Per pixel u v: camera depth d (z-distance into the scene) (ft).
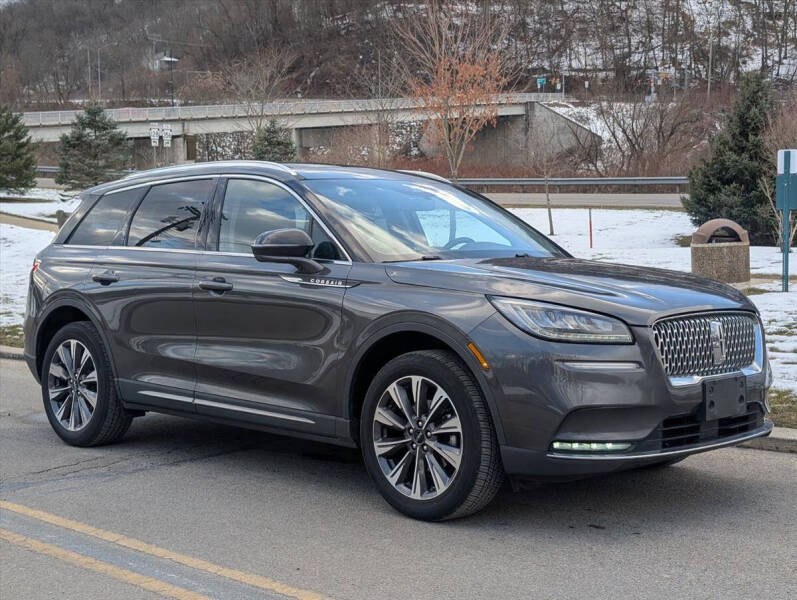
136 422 25.31
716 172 97.86
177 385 20.03
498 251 18.71
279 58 249.34
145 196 21.98
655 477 18.84
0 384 32.17
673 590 12.99
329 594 13.10
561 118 263.08
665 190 162.81
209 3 540.52
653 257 66.59
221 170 20.53
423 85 121.90
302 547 15.08
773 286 46.98
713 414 15.30
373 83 178.60
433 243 18.34
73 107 466.70
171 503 17.67
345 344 16.96
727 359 15.92
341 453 21.53
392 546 15.02
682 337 15.25
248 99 205.46
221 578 13.80
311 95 486.38
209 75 351.25
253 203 19.49
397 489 16.39
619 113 196.95
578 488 18.12
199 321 19.53
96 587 13.60
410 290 16.35
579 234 108.17
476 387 15.37
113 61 536.01
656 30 483.10
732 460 20.06
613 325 14.73
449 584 13.35
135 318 20.85
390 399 16.52
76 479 19.51
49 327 23.32
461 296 15.76
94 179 156.56
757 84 97.66
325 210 18.21
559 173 202.80
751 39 495.00
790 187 43.50
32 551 15.19
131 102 464.65
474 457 15.29
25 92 516.32
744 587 13.07
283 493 18.24
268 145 169.07
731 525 15.81
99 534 15.94
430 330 15.75
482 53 119.75
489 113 119.96
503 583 13.34
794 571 13.67
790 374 26.76
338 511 16.98
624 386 14.53
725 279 48.91
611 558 14.29
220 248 19.66
